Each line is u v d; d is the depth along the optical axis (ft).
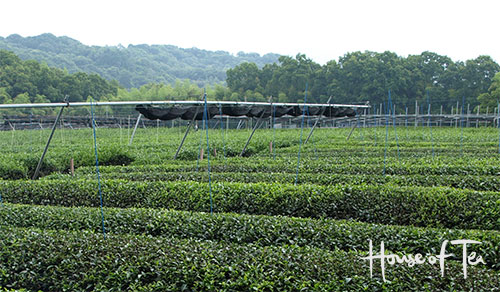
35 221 36.60
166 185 48.01
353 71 279.28
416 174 58.03
